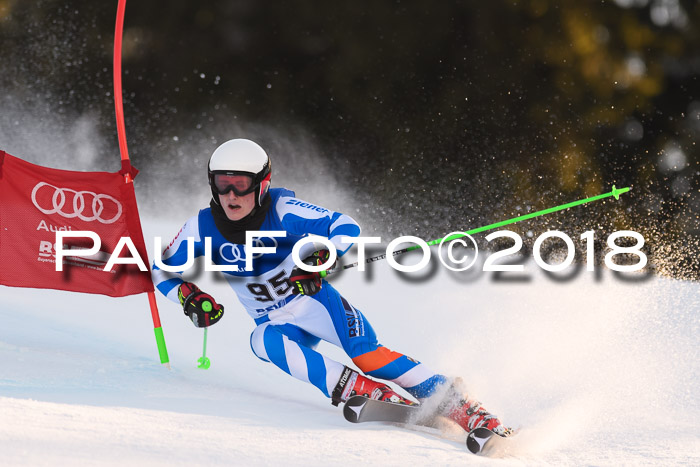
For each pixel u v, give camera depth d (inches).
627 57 2468.0
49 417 434.3
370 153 2326.5
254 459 412.5
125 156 641.0
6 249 626.8
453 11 2361.0
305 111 2389.3
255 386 611.5
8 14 2363.4
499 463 452.4
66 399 503.5
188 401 535.8
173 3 2429.9
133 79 2400.3
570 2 2379.4
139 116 2377.0
